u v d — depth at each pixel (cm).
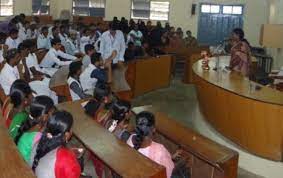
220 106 530
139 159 264
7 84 484
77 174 227
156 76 840
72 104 413
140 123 285
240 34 600
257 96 466
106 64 593
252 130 470
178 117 656
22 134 270
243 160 471
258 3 1350
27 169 227
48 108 272
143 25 1088
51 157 222
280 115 441
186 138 350
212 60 718
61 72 591
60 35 811
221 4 1388
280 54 955
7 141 270
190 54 936
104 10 1460
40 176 221
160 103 745
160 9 1432
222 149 331
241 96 473
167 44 1074
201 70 625
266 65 1048
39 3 1387
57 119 228
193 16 1414
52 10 1430
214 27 1407
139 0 1436
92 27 954
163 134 357
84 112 378
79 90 462
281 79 680
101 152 276
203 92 599
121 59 713
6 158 242
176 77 1010
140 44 959
